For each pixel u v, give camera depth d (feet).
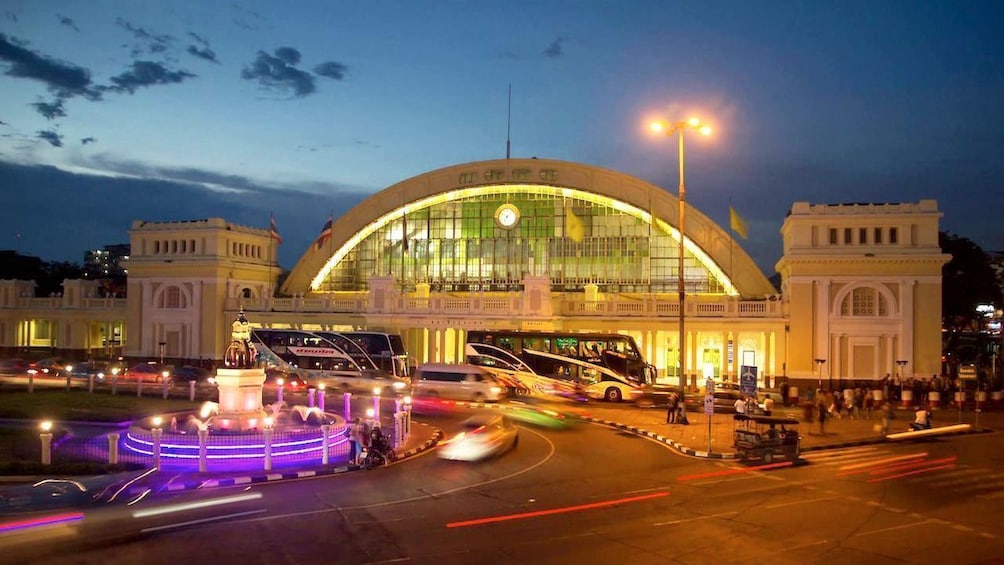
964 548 67.46
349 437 110.73
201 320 273.75
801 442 129.70
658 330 240.73
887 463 111.24
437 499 85.71
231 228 280.31
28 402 162.81
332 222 278.05
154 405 164.35
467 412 168.25
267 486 92.32
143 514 77.20
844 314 221.46
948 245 279.90
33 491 75.41
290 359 220.43
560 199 272.51
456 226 279.49
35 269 497.87
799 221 224.33
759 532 72.43
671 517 77.97
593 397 196.13
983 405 189.67
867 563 63.26
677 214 260.83
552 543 68.13
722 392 210.38
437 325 247.09
